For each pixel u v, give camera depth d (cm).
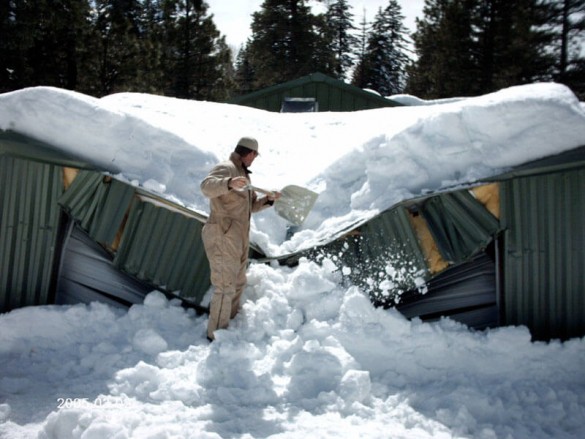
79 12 2153
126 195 465
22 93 471
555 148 443
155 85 2741
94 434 294
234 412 335
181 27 3253
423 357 405
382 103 1488
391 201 455
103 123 477
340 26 4569
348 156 519
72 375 386
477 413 355
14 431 315
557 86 471
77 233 475
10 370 390
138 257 463
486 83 2695
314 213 503
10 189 459
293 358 375
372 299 451
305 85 1512
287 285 448
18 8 1880
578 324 433
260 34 3444
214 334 402
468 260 443
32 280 462
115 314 450
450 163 462
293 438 307
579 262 433
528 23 2528
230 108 739
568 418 354
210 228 412
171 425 314
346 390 352
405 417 344
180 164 493
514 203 441
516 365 404
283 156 607
